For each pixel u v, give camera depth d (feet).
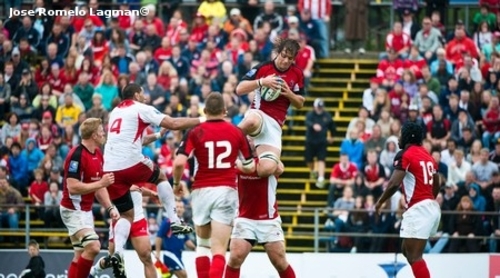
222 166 183.42
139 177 198.08
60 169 295.69
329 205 286.66
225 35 326.44
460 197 274.77
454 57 317.63
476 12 345.31
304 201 299.38
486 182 279.08
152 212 275.80
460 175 280.10
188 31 350.64
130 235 203.10
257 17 330.54
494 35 327.06
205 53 315.99
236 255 185.68
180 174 183.32
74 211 201.98
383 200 211.82
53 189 287.07
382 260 261.03
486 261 261.44
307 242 290.97
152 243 272.92
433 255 260.83
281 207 276.41
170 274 257.55
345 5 342.64
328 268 261.03
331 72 333.83
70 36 329.31
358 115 310.24
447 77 310.24
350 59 342.64
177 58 317.42
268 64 187.52
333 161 306.96
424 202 209.67
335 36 347.15
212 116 184.96
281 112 187.01
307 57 324.60
